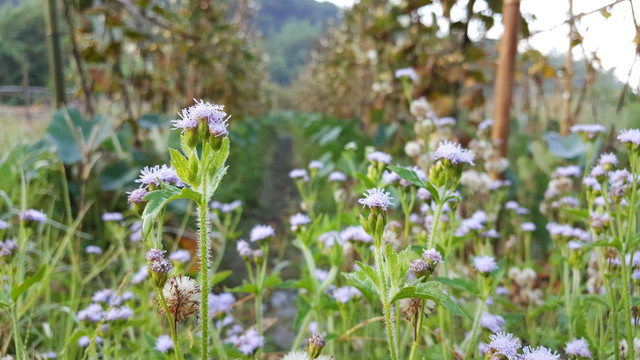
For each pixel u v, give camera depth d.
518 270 2.52
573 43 3.64
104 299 2.30
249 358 2.01
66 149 4.46
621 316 1.86
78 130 4.73
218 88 9.65
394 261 1.16
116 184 4.76
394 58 5.90
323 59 18.45
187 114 1.10
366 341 2.34
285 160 12.05
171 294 1.17
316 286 2.30
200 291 1.20
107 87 5.80
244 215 6.08
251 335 2.13
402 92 6.17
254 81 16.06
